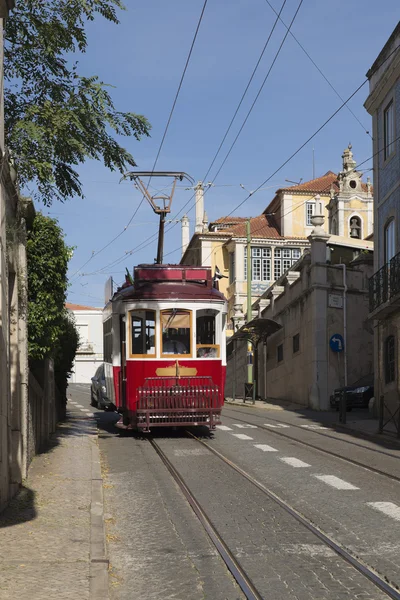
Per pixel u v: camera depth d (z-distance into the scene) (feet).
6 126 46.06
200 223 220.64
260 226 198.80
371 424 75.77
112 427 73.51
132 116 48.88
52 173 45.16
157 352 60.59
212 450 53.93
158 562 25.22
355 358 106.22
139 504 35.06
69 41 47.26
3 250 31.99
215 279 66.03
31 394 45.91
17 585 21.15
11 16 46.01
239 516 32.07
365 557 25.32
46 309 48.14
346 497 36.14
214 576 23.61
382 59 87.45
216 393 61.00
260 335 125.18
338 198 173.88
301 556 25.62
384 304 78.79
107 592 20.62
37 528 28.43
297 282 113.19
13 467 35.70
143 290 61.41
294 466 46.21
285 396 118.93
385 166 88.07
